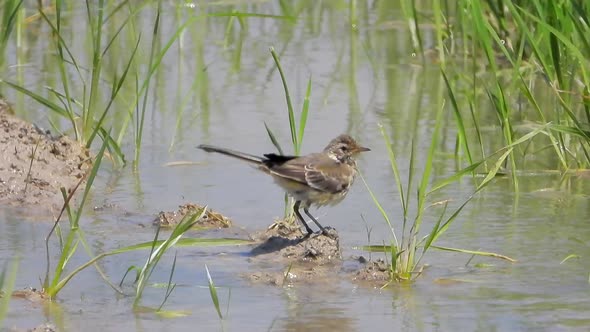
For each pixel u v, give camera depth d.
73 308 10.37
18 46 20.52
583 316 10.03
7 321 9.97
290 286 11.05
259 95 18.72
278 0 25.09
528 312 10.17
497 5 20.00
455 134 16.56
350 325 9.89
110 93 18.64
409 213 13.37
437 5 19.00
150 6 24.09
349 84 19.39
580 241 12.23
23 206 13.68
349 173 13.02
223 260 11.91
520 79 16.22
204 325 9.91
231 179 14.83
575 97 16.56
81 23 23.16
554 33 14.50
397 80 19.67
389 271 11.26
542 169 15.11
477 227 12.80
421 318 10.05
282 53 21.50
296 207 12.79
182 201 13.91
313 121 17.20
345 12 24.70
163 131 16.88
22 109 17.61
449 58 20.69
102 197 14.07
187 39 22.44
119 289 10.92
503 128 15.11
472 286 10.96
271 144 15.98
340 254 11.99
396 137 16.38
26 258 11.82
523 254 11.86
